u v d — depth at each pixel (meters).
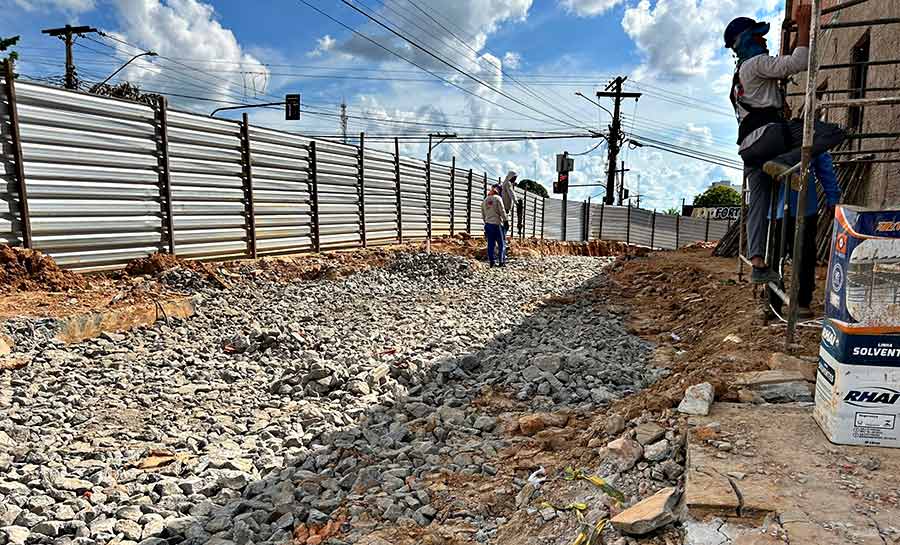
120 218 8.53
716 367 4.03
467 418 4.66
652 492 2.76
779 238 5.11
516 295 10.72
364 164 14.39
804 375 3.61
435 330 7.91
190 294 7.98
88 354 5.81
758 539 2.14
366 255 12.89
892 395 2.68
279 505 3.37
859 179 8.56
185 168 9.50
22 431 4.15
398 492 3.46
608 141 33.56
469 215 21.64
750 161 4.64
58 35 22.44
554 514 2.84
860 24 3.88
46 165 7.62
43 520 3.14
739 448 2.80
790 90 12.55
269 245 11.46
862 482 2.44
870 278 2.64
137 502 3.43
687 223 32.72
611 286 11.59
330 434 4.50
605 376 5.48
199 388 5.35
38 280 7.15
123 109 8.49
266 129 11.16
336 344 6.95
